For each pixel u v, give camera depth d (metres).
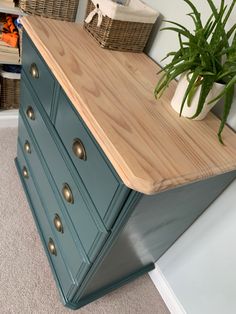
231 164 0.66
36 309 1.04
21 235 1.24
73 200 0.80
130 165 0.54
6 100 1.66
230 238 0.93
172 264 1.19
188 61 0.66
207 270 1.03
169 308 1.21
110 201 0.61
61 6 1.31
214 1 0.80
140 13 0.90
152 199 0.63
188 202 0.81
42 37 0.85
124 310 1.14
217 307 1.03
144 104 0.74
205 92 0.67
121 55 0.96
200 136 0.71
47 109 0.88
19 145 1.35
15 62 1.46
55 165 0.90
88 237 0.75
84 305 1.10
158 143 0.63
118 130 0.61
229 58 0.67
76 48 0.87
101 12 0.89
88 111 0.63
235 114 0.80
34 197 1.24
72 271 0.93
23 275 1.12
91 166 0.66
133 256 0.98
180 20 0.93
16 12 1.29
